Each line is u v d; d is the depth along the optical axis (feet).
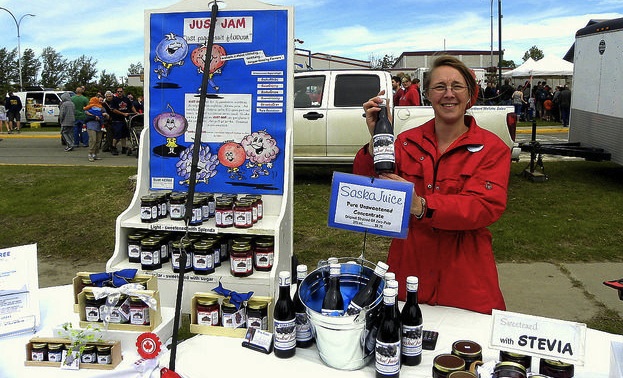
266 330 6.61
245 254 7.84
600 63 26.37
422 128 7.27
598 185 25.86
